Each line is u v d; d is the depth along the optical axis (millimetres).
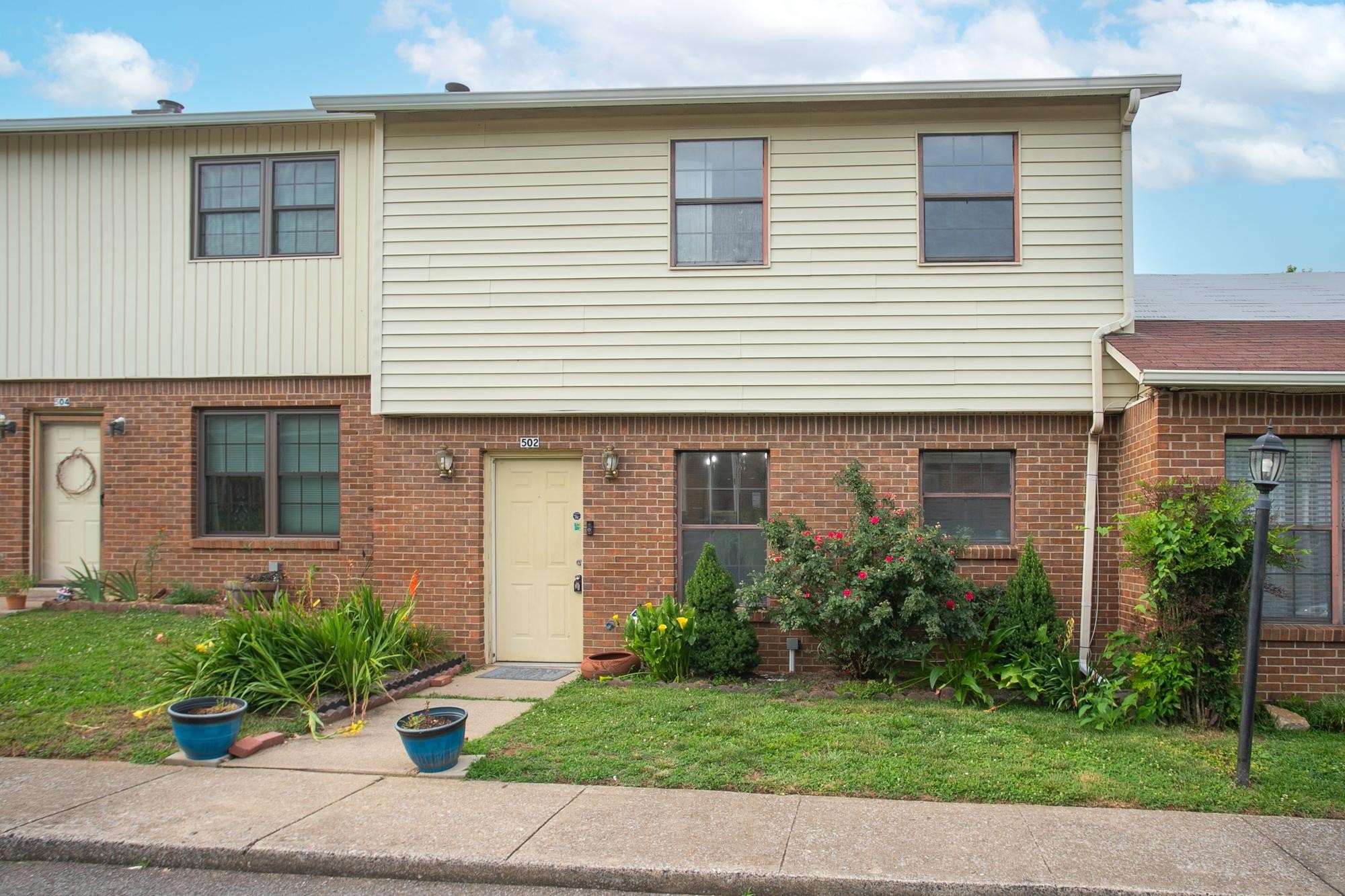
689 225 10461
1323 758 7094
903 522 9172
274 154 12070
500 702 8852
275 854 5383
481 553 10688
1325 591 8742
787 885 5004
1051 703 8469
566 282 10492
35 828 5727
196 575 12086
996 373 10000
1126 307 9891
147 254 12250
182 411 12172
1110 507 9930
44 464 12664
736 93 9984
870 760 6855
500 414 10562
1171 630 8117
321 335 11938
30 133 12211
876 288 10164
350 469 11867
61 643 9984
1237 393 8703
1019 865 5148
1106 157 10016
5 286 12469
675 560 10398
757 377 10250
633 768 6738
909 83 9852
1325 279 13453
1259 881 4969
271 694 8156
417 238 10664
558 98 10133
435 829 5691
